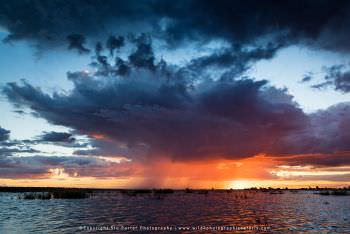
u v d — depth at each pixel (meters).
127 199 78.44
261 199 83.88
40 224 31.62
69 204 58.53
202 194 123.81
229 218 36.94
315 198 89.62
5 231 27.55
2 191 135.62
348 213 42.91
